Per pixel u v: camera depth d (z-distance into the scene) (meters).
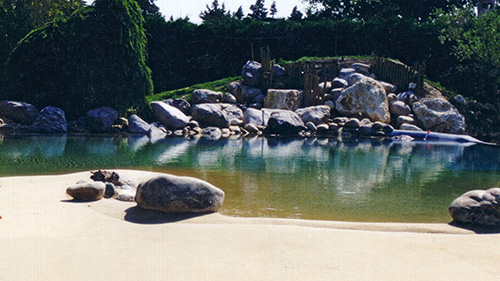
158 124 20.50
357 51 29.73
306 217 6.20
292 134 20.62
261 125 21.33
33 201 5.95
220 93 23.53
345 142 17.67
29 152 12.21
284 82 24.92
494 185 9.00
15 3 29.38
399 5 44.38
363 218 6.22
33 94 20.62
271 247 4.30
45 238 4.35
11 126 19.14
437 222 6.07
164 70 28.66
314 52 29.81
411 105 22.81
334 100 23.47
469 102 24.73
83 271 3.56
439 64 28.66
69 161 10.73
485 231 5.23
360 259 4.02
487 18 25.31
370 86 22.28
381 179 9.48
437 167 11.45
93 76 20.61
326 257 4.05
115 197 6.69
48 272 3.52
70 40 20.64
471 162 12.58
